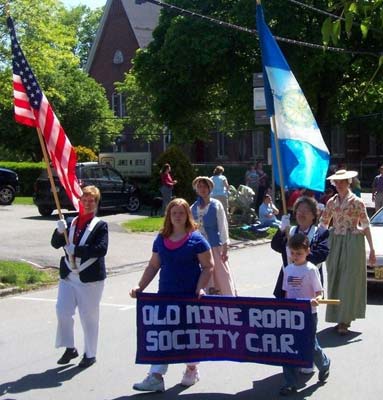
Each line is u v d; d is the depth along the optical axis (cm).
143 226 2139
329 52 2884
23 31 2416
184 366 778
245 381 721
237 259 1673
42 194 2533
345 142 5234
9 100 2472
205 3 3114
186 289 674
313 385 705
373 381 717
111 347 860
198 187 884
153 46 3356
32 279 1342
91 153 4259
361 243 916
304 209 746
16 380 735
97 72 6356
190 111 3378
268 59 732
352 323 973
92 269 770
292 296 695
